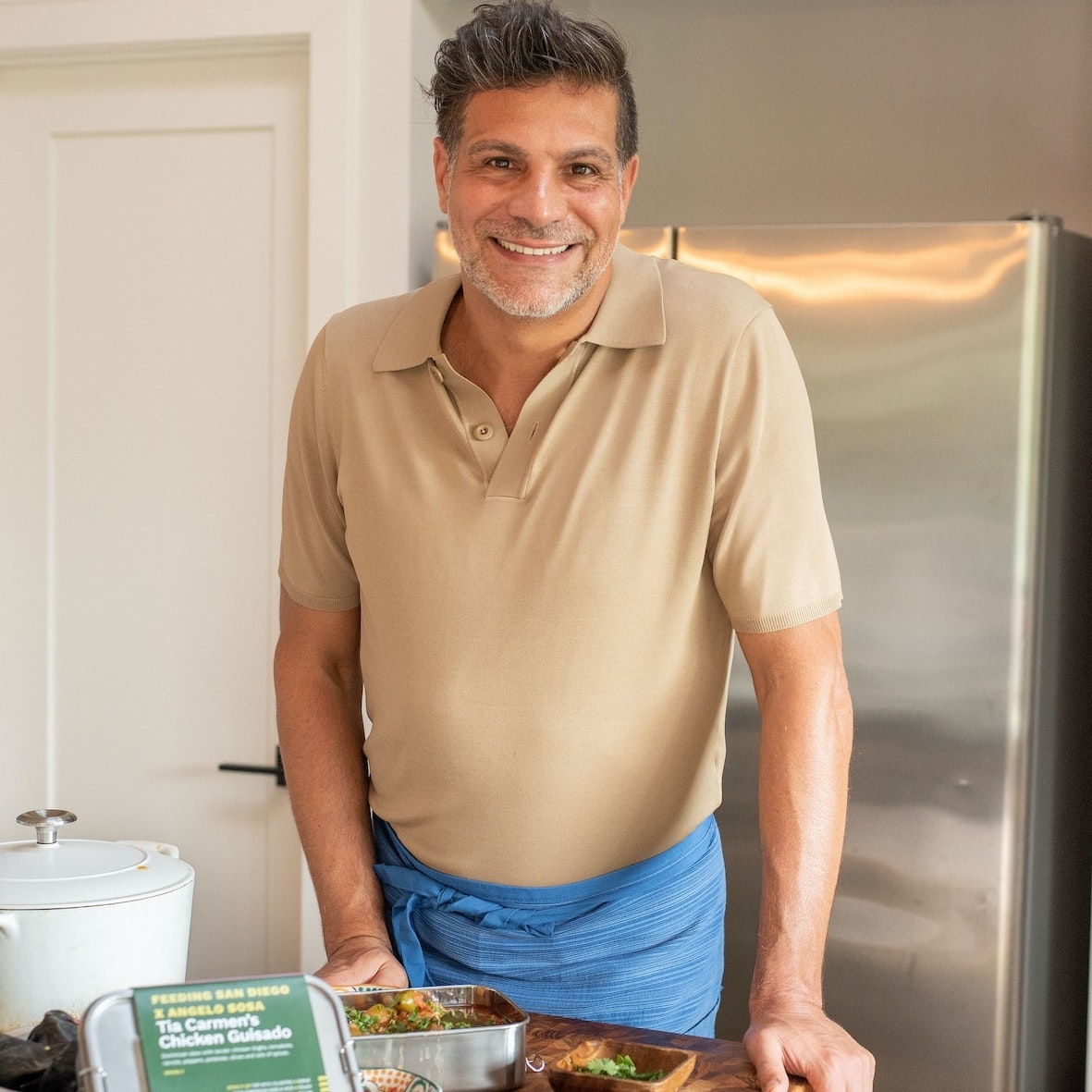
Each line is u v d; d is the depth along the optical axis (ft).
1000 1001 6.97
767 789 4.09
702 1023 4.44
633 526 4.11
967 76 8.64
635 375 4.19
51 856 3.85
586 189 3.97
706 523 4.16
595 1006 4.20
